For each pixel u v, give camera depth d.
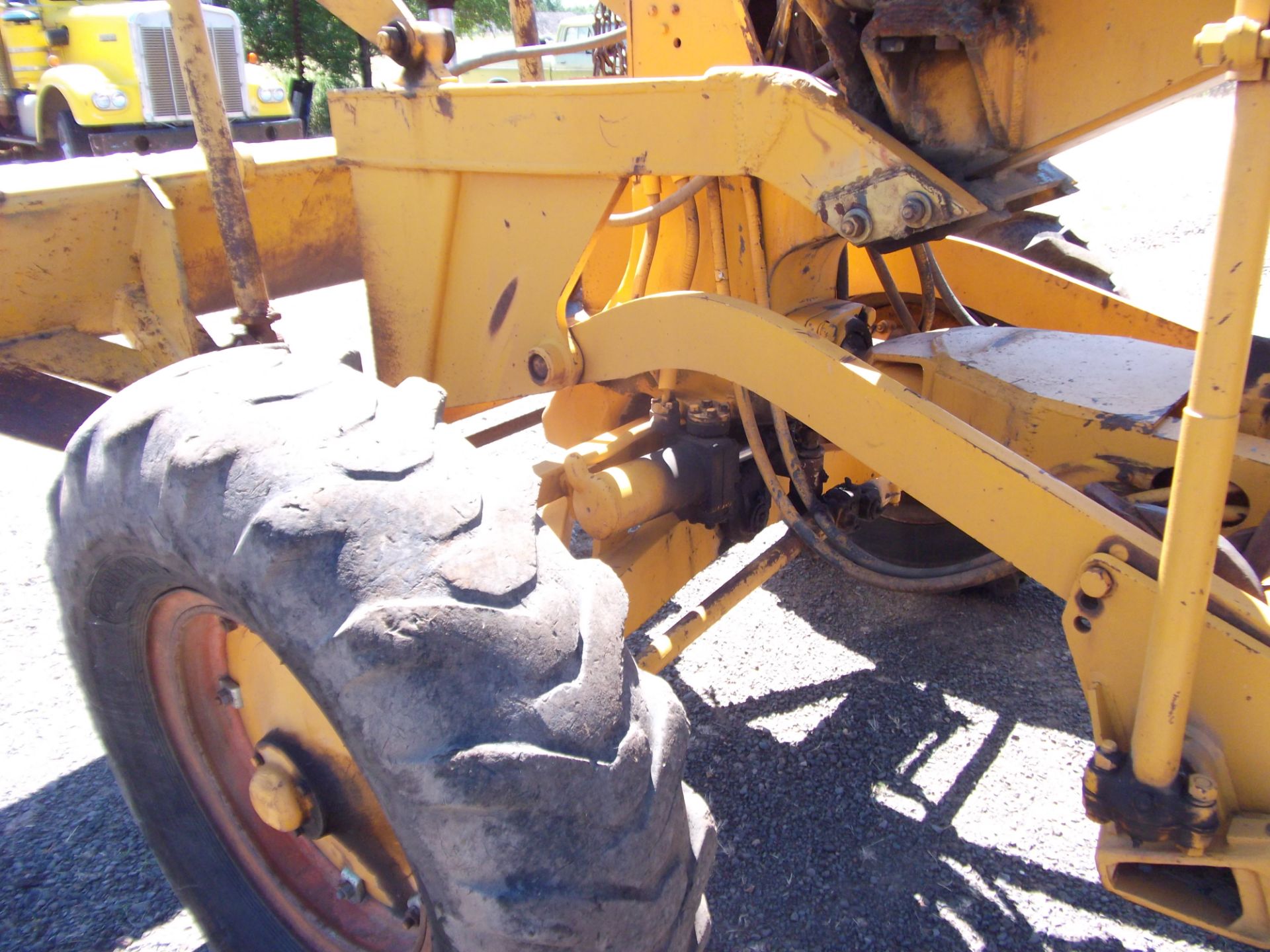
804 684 2.91
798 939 2.05
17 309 2.35
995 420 2.21
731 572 3.59
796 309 2.47
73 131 10.14
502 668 1.32
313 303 5.14
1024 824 2.35
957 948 2.03
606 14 7.79
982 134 1.87
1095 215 9.02
